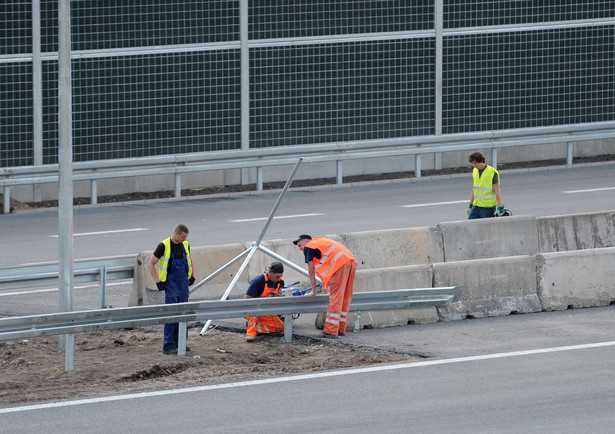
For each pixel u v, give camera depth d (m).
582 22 111.75
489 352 53.62
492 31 108.56
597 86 113.25
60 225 54.94
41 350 56.66
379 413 43.84
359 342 56.28
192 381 49.78
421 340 56.44
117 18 95.88
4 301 65.00
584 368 50.28
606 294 64.31
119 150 97.31
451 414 43.59
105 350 56.19
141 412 44.50
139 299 62.38
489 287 62.22
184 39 98.44
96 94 95.94
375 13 104.62
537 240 74.62
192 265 60.00
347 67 104.19
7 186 90.94
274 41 101.38
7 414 44.47
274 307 56.19
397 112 106.44
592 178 102.50
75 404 45.78
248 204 93.44
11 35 92.75
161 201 95.31
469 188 99.19
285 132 102.88
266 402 45.66
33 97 93.94
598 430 41.41
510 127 110.56
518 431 41.34
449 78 107.75
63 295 55.12
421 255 70.88
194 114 99.62
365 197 95.62
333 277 56.59
